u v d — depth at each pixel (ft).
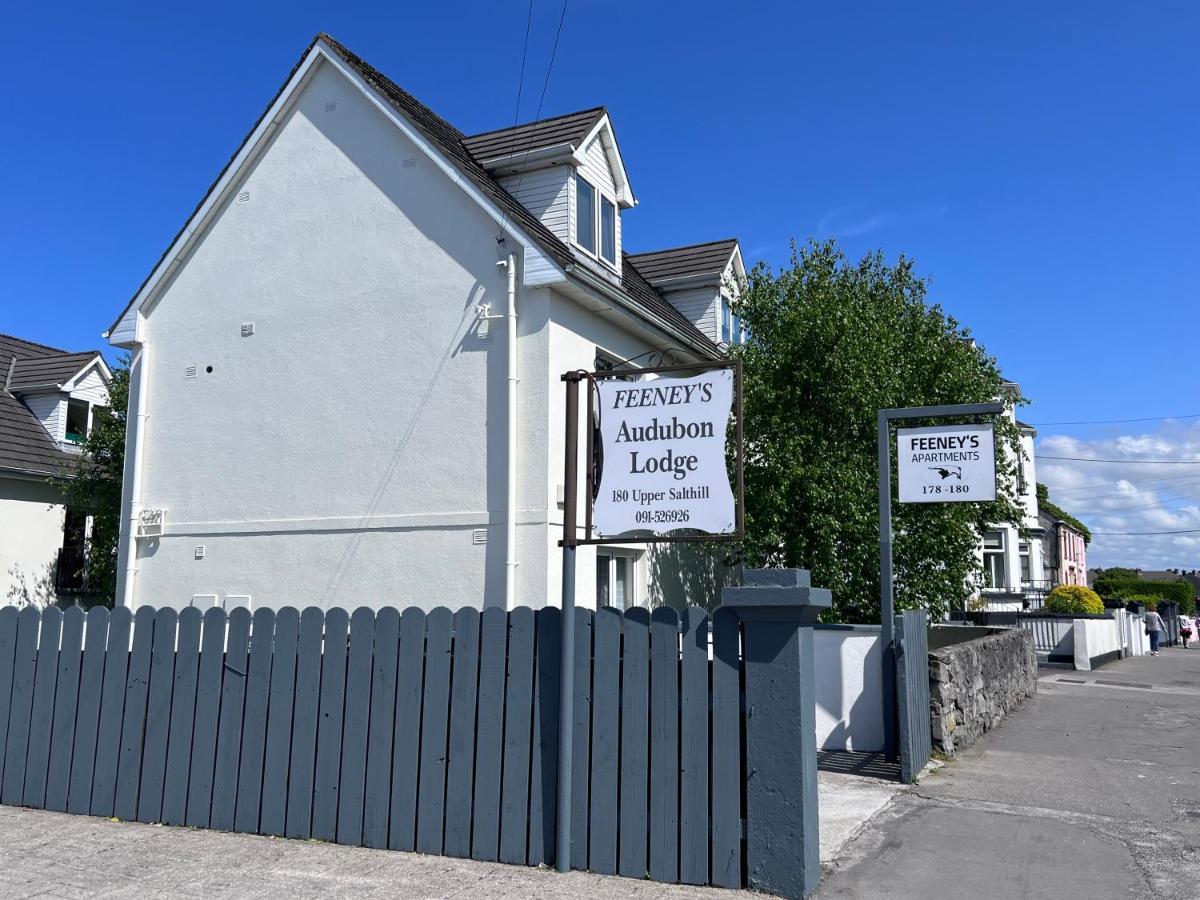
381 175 44.50
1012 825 23.98
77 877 20.35
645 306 49.11
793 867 18.69
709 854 19.53
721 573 55.11
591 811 20.54
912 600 45.06
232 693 24.48
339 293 44.75
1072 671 71.56
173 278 49.08
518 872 20.47
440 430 41.57
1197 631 169.17
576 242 46.65
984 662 39.27
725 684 19.70
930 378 49.11
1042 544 170.19
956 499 33.30
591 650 21.02
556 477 39.73
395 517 41.93
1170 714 44.29
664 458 20.89
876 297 51.31
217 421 46.85
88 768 25.76
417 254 43.16
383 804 22.52
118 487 61.00
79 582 68.69
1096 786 28.35
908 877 20.03
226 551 45.55
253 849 22.33
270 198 47.14
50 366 74.95
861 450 45.68
